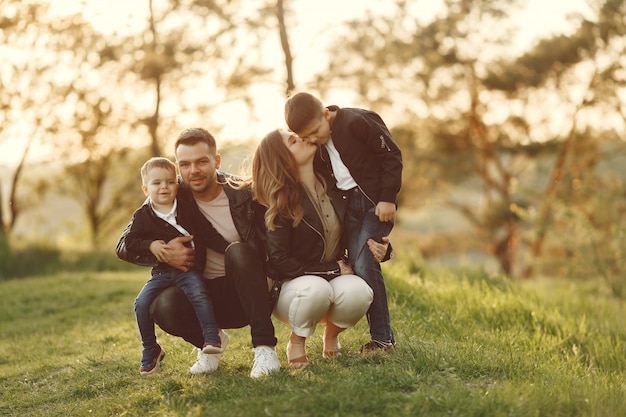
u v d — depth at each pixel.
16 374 5.98
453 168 31.69
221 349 4.32
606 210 17.48
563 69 30.88
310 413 3.66
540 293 10.67
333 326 4.67
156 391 4.42
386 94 24.22
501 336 5.93
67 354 6.66
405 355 4.52
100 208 31.22
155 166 4.39
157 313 4.46
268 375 4.25
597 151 31.83
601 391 4.05
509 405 3.68
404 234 34.53
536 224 18.09
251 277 4.32
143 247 4.40
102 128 22.25
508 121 32.41
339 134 4.48
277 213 4.31
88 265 16.38
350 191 4.52
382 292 4.57
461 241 33.03
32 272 15.87
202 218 4.45
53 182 30.11
